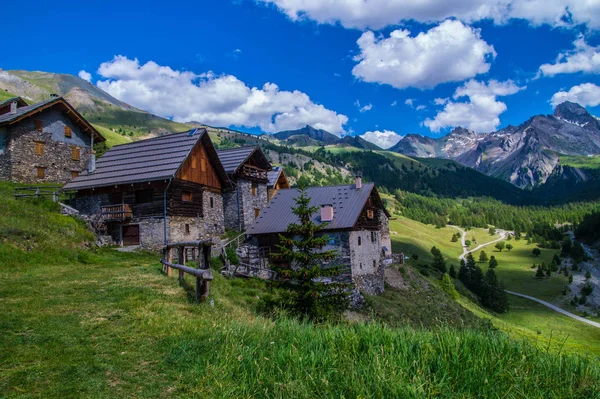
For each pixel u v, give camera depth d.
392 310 35.34
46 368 7.28
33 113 44.81
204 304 13.02
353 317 29.58
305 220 21.97
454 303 52.06
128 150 39.16
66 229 26.98
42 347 8.25
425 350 7.16
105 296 12.93
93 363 7.57
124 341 8.80
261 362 7.17
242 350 7.75
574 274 128.88
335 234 37.72
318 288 19.81
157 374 7.25
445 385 6.01
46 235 23.78
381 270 45.12
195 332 9.23
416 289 50.03
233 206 44.19
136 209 34.25
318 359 7.20
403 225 190.75
